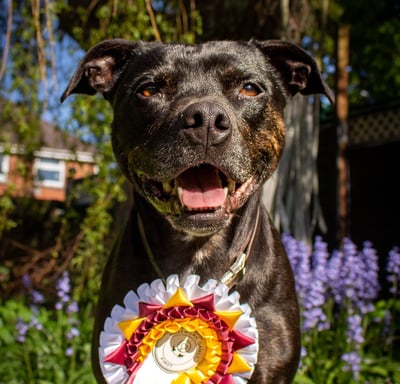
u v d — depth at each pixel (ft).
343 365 2.79
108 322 1.64
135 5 3.18
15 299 3.60
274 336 1.68
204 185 1.62
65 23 3.65
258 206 1.78
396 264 3.28
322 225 3.85
